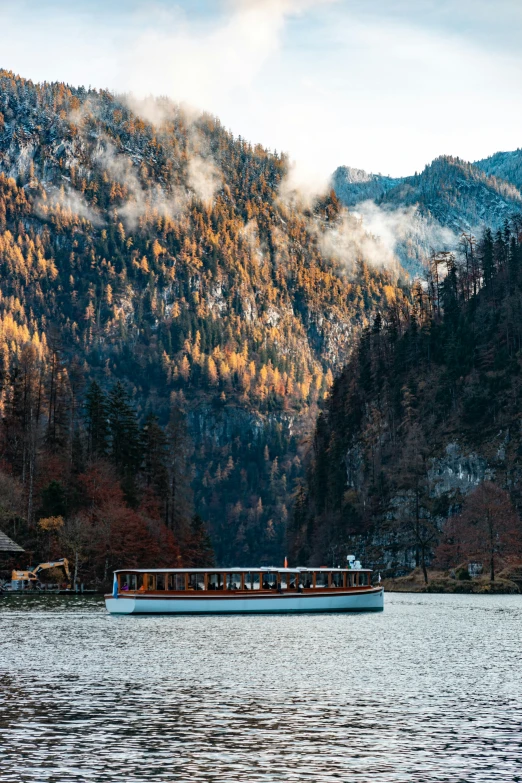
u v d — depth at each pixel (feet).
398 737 187.52
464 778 160.56
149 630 399.03
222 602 501.56
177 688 240.94
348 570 539.70
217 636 377.09
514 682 255.09
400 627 428.15
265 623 448.65
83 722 197.57
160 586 532.32
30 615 465.06
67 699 222.69
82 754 172.65
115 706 214.90
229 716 205.57
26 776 159.12
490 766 167.43
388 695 233.35
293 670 276.82
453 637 379.55
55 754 172.45
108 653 312.29
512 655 316.40
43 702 218.38
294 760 170.50
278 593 515.91
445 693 236.84
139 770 163.32
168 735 187.52
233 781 157.99
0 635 364.99
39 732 188.44
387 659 304.30
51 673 264.52
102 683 247.29
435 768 166.09
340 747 179.63
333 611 526.57
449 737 187.73
